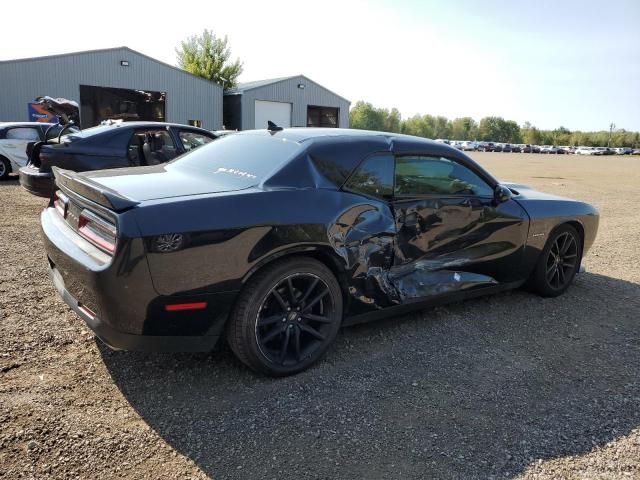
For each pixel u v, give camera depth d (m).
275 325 2.77
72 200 2.88
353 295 3.04
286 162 2.94
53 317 3.42
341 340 3.34
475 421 2.48
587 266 5.50
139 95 26.73
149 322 2.41
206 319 2.53
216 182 2.91
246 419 2.42
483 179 3.76
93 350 3.01
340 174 3.02
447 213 3.48
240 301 2.62
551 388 2.84
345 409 2.54
